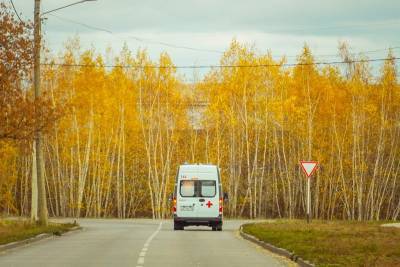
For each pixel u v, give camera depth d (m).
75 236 35.28
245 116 86.44
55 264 20.48
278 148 87.19
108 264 20.50
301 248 24.02
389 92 85.19
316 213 85.50
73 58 83.12
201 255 23.98
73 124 82.25
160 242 30.66
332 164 85.81
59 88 82.25
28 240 30.19
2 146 38.56
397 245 24.62
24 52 31.66
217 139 86.88
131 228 46.56
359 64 85.94
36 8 39.34
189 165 44.62
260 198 87.19
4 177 75.25
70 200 83.19
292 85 87.00
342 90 86.06
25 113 31.66
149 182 85.06
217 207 44.00
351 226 39.47
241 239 34.09
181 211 43.97
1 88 31.28
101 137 85.69
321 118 85.81
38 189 40.69
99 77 83.00
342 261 19.75
